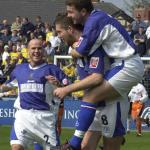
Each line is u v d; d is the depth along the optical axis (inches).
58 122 772.6
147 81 1701.5
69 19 547.8
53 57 1756.9
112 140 544.1
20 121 725.9
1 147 1214.9
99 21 500.1
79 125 515.8
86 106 513.7
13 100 1776.6
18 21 2324.1
